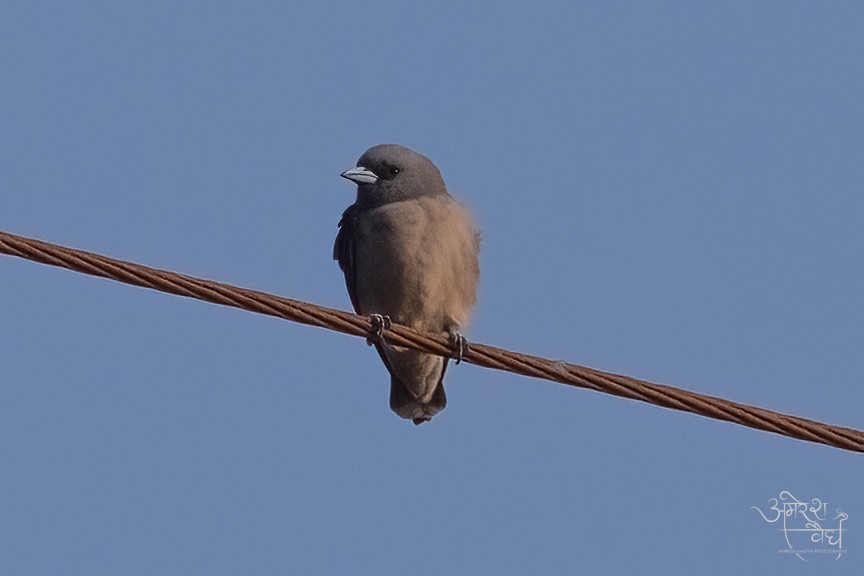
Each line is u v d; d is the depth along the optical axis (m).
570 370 11.09
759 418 10.73
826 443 10.71
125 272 10.36
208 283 10.62
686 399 10.82
